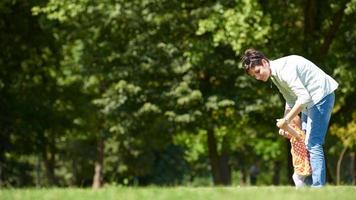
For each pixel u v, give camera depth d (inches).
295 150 900.0
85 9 2245.3
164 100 2477.9
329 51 2308.1
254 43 1963.6
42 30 2783.0
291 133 886.4
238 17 1927.9
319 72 880.9
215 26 2006.6
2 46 2763.3
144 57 2486.5
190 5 2324.1
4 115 2810.0
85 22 2529.5
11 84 2854.3
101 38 2559.1
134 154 4768.7
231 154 5108.3
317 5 2194.9
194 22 2234.3
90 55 2586.1
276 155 4323.3
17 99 2856.8
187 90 2417.6
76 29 2625.5
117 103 2517.2
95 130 3609.7
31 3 2647.6
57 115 3011.8
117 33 2519.7
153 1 2284.7
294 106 861.2
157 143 3358.8
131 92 2471.7
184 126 2539.4
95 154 5017.2
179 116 2423.7
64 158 5206.7
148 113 2490.2
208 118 2463.1
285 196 645.3
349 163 5511.8
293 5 2207.2
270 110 2397.9
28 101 2876.5
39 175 5221.5
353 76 2208.4
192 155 5039.4
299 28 2250.2
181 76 2492.6
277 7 2151.8
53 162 4616.1
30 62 2925.7
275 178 5413.4
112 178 4731.8
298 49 2175.2
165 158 5546.3
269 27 1979.6
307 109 883.4
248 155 5088.6
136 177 5364.2
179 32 2447.1
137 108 2516.0
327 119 885.2
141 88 2479.1
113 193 745.0
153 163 5255.9
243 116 2407.7
